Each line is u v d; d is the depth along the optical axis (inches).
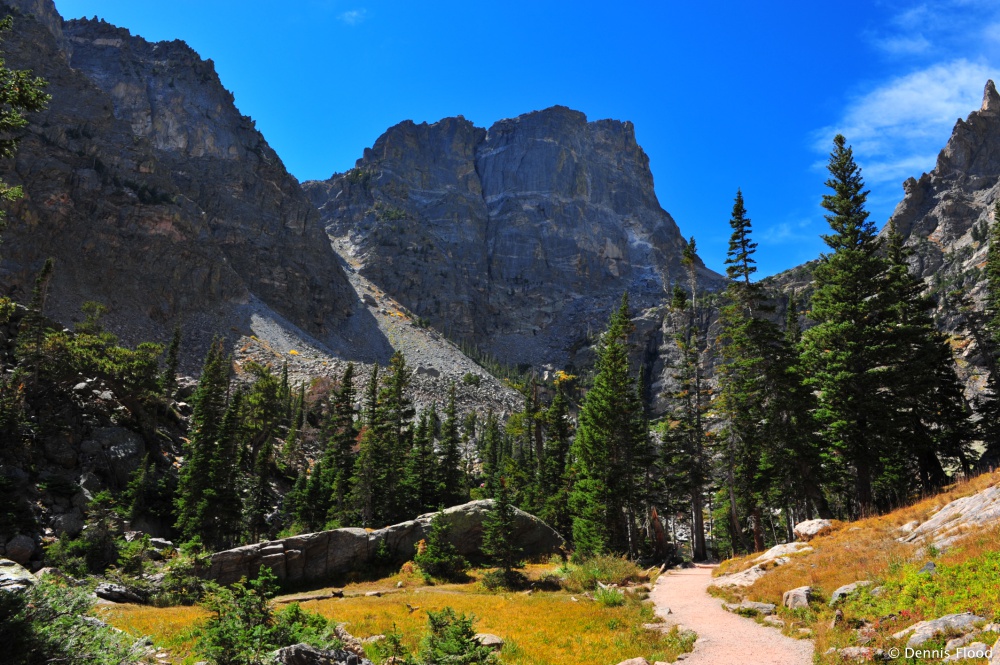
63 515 1765.5
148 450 2471.7
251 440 3097.9
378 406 3085.6
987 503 812.6
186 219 6481.3
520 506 2667.3
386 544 1769.2
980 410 2050.9
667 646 743.7
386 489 2421.3
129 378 2561.5
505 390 7391.7
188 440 2787.9
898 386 1588.3
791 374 1696.6
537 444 2920.8
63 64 6579.7
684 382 2052.2
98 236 5644.7
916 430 1734.7
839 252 1737.2
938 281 5762.8
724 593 1047.0
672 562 1798.7
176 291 6038.4
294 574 1611.7
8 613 422.9
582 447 2065.7
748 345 1785.2
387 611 1074.1
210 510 1974.7
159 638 743.1
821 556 1008.9
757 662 630.5
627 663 673.6
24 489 1788.9
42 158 5570.9
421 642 656.4
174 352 3282.5
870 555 881.5
